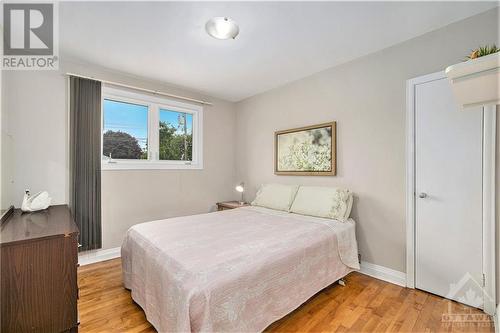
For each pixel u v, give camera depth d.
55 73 2.57
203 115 3.85
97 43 2.29
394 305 1.93
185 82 3.33
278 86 3.50
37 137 2.46
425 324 1.69
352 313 1.82
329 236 2.13
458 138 1.97
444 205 2.04
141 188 3.18
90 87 2.74
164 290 1.42
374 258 2.48
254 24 1.99
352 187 2.67
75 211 2.63
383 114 2.43
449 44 2.02
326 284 2.02
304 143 3.14
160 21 1.95
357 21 1.96
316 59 2.65
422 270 2.16
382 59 2.43
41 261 1.38
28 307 1.35
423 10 1.83
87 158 2.71
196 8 1.79
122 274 2.28
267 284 1.53
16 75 2.34
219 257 1.52
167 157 3.54
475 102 1.22
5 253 1.29
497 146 1.79
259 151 3.83
